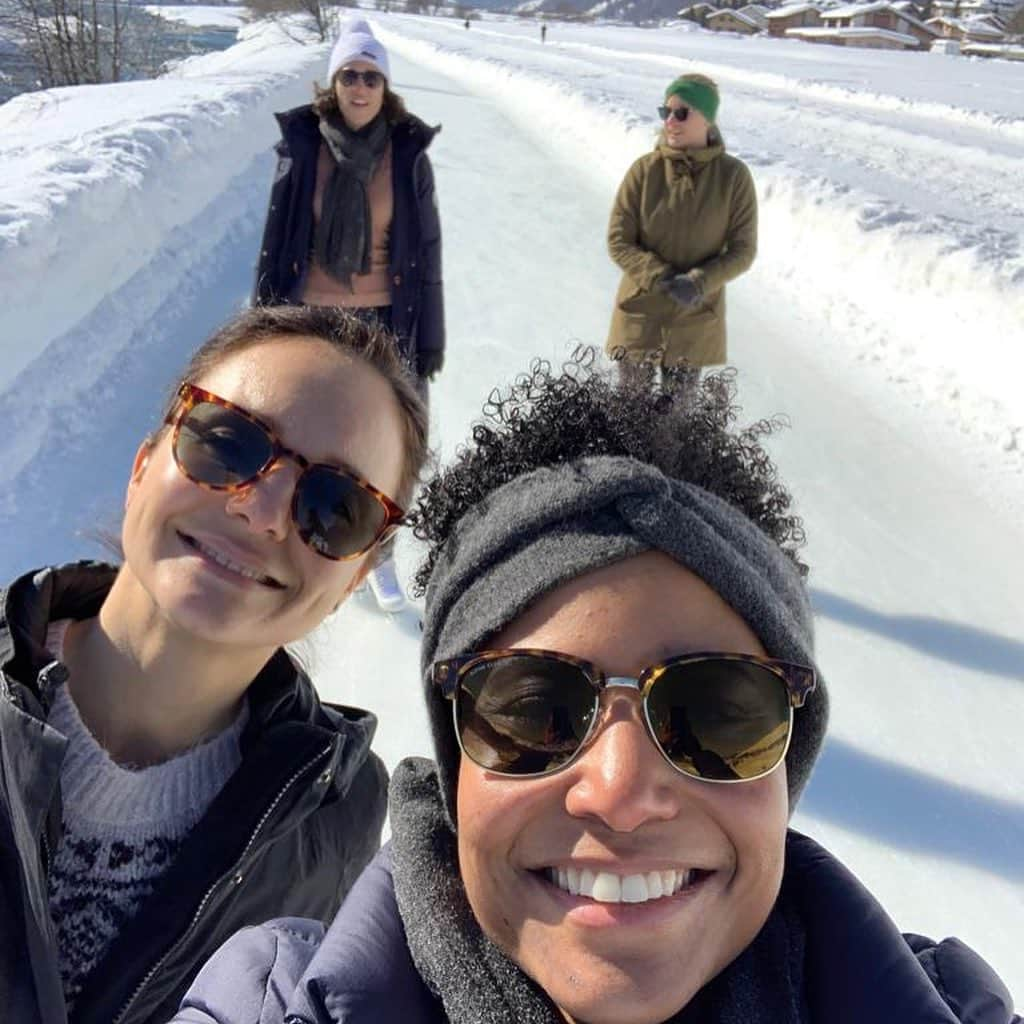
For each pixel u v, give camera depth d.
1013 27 65.12
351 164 3.12
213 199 9.05
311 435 1.38
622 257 3.78
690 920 0.91
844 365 6.11
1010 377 5.36
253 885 1.43
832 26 72.94
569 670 0.92
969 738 3.02
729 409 1.18
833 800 2.74
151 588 1.35
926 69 34.38
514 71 22.53
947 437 5.09
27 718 1.26
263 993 1.02
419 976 0.99
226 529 1.33
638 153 11.89
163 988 1.34
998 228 7.63
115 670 1.40
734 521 1.00
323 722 1.55
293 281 3.26
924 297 6.48
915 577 3.85
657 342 3.81
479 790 0.94
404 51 40.09
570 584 0.95
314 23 40.34
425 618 1.06
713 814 0.91
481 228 8.79
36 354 4.63
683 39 51.22
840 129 15.54
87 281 5.52
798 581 1.05
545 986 0.92
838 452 4.85
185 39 38.22
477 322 6.25
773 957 0.98
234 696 1.44
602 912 0.90
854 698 3.16
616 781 0.88
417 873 1.02
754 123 15.66
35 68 20.98
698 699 0.91
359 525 1.43
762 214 9.08
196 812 1.40
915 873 2.52
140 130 8.53
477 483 1.09
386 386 1.50
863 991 0.95
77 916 1.32
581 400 1.08
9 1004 1.27
